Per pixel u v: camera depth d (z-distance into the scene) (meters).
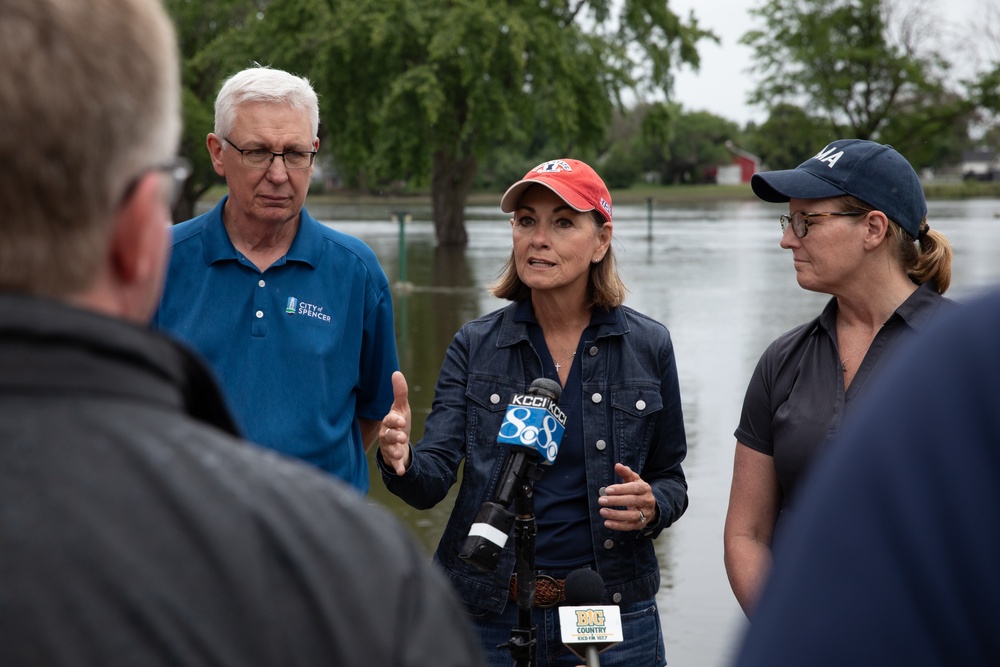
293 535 1.00
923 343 0.90
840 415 2.88
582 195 3.26
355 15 28.03
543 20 28.11
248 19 31.02
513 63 27.88
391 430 2.99
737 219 47.34
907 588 0.83
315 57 29.28
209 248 3.31
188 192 34.47
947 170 100.62
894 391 0.89
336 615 0.99
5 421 0.97
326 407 3.31
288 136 3.22
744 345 12.30
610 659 3.24
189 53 37.44
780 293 17.44
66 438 0.97
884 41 31.47
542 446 2.84
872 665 0.83
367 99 29.94
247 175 3.22
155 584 0.94
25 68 0.97
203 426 1.07
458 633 1.06
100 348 1.01
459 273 21.86
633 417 3.33
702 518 6.33
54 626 0.90
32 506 0.94
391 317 3.56
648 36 31.78
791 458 2.93
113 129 1.02
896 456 0.86
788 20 32.06
